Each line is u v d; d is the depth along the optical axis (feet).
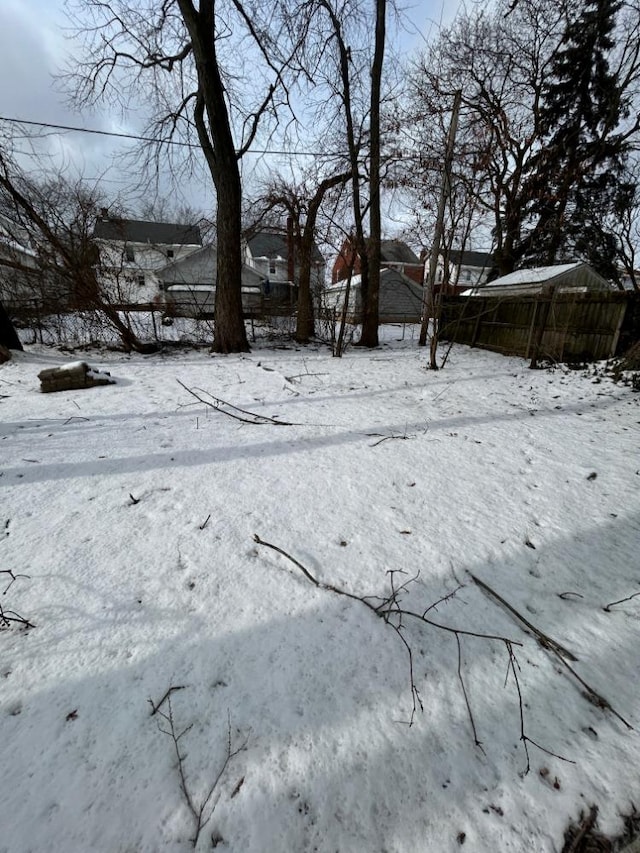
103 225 37.37
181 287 73.77
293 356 29.04
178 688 4.28
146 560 6.27
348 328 42.09
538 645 4.89
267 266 97.14
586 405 15.06
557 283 35.70
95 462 9.80
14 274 32.17
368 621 5.20
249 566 6.16
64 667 4.49
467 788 3.50
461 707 4.17
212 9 25.14
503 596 5.65
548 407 14.89
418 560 6.33
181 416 13.56
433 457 10.14
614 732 3.95
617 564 6.29
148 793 3.41
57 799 3.36
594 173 45.98
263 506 7.84
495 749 3.79
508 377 20.70
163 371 22.43
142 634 4.93
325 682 4.38
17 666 4.49
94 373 18.31
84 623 5.08
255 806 3.34
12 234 29.43
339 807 3.35
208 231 37.96
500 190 46.50
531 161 42.57
